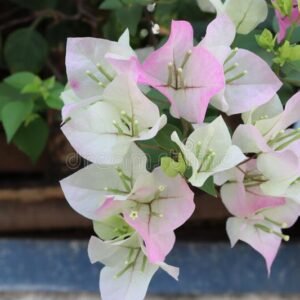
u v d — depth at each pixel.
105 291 0.46
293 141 0.46
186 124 0.47
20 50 0.68
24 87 0.62
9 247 0.66
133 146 0.45
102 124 0.45
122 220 0.46
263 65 0.47
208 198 0.64
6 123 0.60
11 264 0.66
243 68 0.47
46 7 0.69
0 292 0.67
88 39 0.47
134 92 0.44
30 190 0.65
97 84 0.47
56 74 0.69
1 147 0.67
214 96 0.45
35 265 0.66
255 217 0.48
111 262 0.47
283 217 0.48
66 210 0.65
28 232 0.68
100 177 0.46
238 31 0.50
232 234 0.48
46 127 0.64
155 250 0.43
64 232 0.68
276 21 0.53
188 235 0.67
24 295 0.66
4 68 0.71
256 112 0.48
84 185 0.46
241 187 0.46
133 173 0.45
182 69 0.45
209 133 0.44
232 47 0.51
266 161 0.45
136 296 0.46
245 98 0.46
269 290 0.65
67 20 0.70
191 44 0.45
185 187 0.44
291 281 0.65
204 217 0.65
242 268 0.65
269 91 0.46
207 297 0.66
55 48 0.70
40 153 0.64
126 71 0.44
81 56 0.47
